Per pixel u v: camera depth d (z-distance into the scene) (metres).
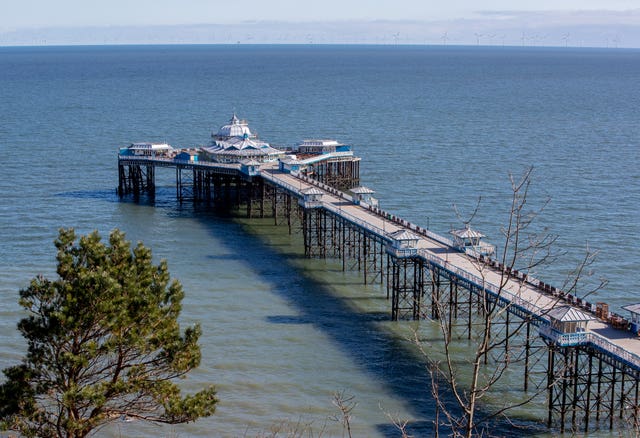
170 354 45.06
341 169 165.75
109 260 44.34
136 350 45.97
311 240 119.88
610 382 64.62
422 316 87.56
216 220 134.88
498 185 156.12
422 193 149.38
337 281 101.19
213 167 143.62
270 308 90.31
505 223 125.31
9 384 41.47
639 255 107.12
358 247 111.69
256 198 149.25
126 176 169.38
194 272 103.62
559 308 63.53
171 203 148.25
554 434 62.81
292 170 141.38
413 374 73.56
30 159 187.38
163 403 44.59
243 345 79.12
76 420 42.16
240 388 70.00
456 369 74.44
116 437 61.12
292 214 139.62
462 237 89.88
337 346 79.62
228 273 103.50
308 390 70.00
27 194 149.25
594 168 175.38
